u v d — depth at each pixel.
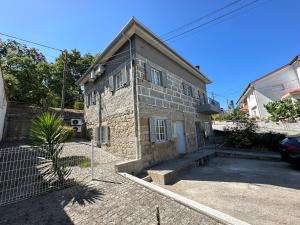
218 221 2.88
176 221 2.91
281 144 7.23
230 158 9.85
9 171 4.62
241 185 5.23
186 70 12.24
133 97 7.36
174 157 8.68
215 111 12.73
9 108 11.83
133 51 7.72
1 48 19.59
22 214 3.11
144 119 7.33
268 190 4.74
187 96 11.48
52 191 4.10
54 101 17.31
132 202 3.60
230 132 12.62
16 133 11.60
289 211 3.52
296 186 4.93
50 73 19.91
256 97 21.80
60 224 2.81
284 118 16.52
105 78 9.98
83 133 12.98
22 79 15.27
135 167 6.29
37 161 4.96
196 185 5.42
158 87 8.62
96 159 7.21
